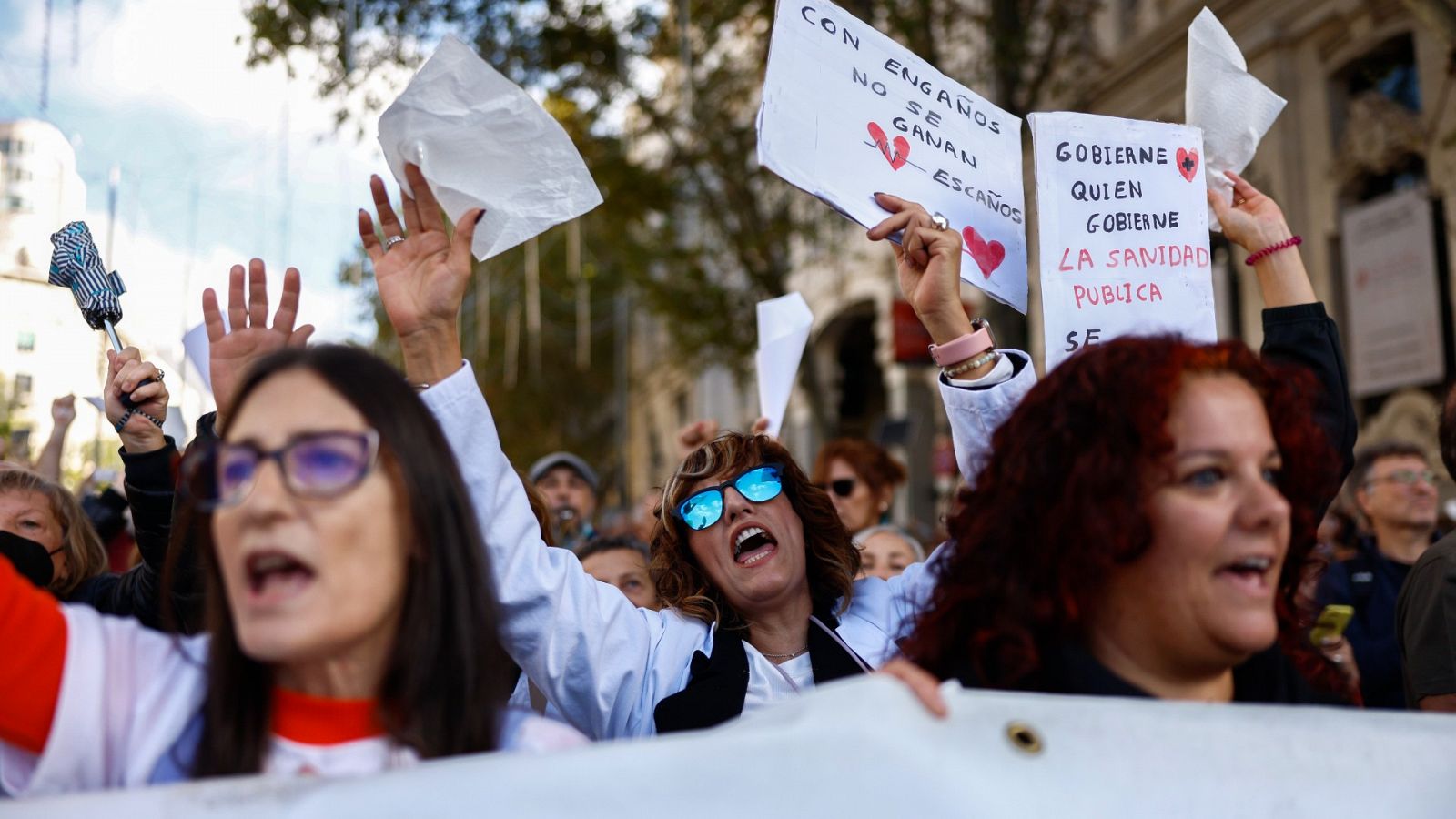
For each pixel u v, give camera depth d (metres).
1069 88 13.83
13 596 1.41
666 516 2.92
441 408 2.03
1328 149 11.78
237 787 1.28
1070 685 1.62
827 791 1.31
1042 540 1.63
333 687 1.49
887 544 4.20
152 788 1.27
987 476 1.75
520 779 1.29
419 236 2.12
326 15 6.54
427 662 1.48
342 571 1.39
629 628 2.53
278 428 1.41
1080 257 2.70
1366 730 1.56
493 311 19.77
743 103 14.46
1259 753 1.50
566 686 2.37
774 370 4.49
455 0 9.80
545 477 5.88
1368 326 11.21
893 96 2.71
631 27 12.08
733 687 2.66
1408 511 4.55
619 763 1.30
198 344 3.29
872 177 2.65
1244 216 2.66
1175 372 1.60
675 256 16.08
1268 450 1.61
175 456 2.67
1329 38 11.80
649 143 16.34
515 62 11.47
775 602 2.86
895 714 1.35
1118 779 1.42
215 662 1.48
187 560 2.28
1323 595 4.29
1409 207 10.71
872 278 19.27
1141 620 1.61
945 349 2.47
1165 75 13.20
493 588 1.57
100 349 4.86
